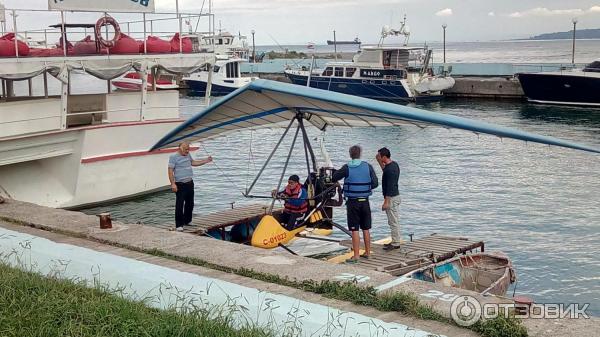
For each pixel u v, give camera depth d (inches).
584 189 876.6
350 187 423.2
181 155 515.5
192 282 301.7
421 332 236.2
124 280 305.4
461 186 904.3
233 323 246.1
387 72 2023.9
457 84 2164.1
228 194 851.4
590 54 6717.5
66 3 676.7
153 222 679.7
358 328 241.0
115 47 710.5
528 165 1059.9
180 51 764.6
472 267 446.0
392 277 304.3
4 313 257.0
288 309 262.7
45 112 674.8
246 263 328.8
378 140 1321.4
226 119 472.4
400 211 768.9
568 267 563.2
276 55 4968.0
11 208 466.3
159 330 234.7
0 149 633.6
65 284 287.7
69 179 689.6
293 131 1430.9
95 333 240.1
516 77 2209.6
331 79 2086.6
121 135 716.7
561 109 1797.5
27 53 655.8
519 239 652.1
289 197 471.5
